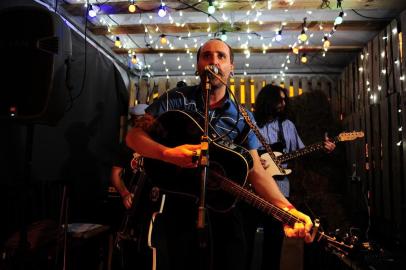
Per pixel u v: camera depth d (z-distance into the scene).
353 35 4.24
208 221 1.47
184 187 1.52
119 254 2.44
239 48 4.74
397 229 3.34
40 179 3.03
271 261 2.71
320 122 4.67
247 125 1.72
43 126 3.10
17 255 2.13
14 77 2.03
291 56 5.05
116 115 4.64
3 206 2.54
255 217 2.66
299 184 3.53
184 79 5.71
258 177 1.73
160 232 1.45
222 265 1.50
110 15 3.97
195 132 1.56
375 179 3.96
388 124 3.62
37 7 2.11
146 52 4.80
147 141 1.50
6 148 2.61
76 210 3.56
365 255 2.56
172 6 3.62
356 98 4.75
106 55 4.71
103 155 4.21
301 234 1.62
